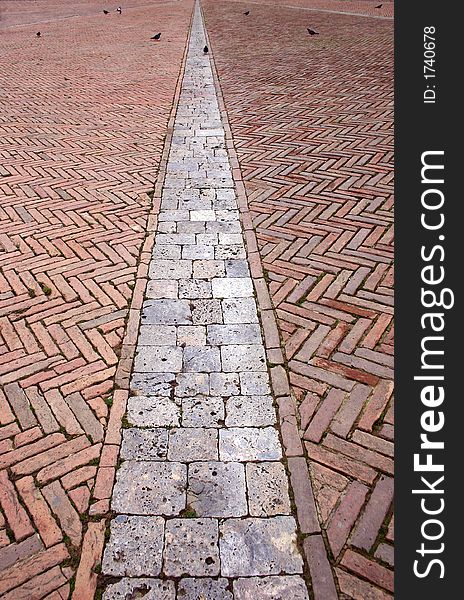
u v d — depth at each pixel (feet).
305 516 7.97
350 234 15.40
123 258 14.56
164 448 9.03
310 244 15.02
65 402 9.91
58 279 13.64
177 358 10.97
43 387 10.25
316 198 17.78
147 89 32.76
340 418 9.54
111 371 10.63
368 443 9.09
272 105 28.76
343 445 9.05
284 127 25.13
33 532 7.81
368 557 7.48
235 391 10.15
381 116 26.08
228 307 12.50
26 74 37.81
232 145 23.04
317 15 64.59
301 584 7.18
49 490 8.36
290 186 18.78
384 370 10.52
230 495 8.28
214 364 10.81
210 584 7.19
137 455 8.91
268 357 10.96
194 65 39.42
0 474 8.61
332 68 37.19
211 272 13.87
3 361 10.93
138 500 8.21
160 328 11.82
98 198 18.28
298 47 45.47
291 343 11.33
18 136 24.89
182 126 25.76
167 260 14.44
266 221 16.43
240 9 73.36
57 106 29.73
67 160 21.76
